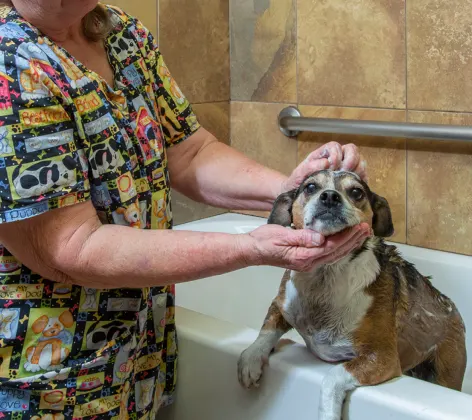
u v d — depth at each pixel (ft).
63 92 3.31
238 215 7.80
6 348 3.51
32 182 3.17
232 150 4.76
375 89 6.60
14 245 3.30
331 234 3.51
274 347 4.52
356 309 4.20
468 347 6.16
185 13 7.08
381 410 3.80
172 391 4.81
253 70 7.54
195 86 7.34
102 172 3.56
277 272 6.93
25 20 3.43
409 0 6.20
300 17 7.00
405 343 4.73
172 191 7.18
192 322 4.87
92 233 3.38
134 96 3.99
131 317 3.82
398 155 6.57
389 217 4.55
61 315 3.57
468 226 6.26
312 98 7.09
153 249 3.34
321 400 3.91
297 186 4.43
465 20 5.89
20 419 3.58
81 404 3.67
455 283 6.19
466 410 3.63
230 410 4.56
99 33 3.86
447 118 6.18
